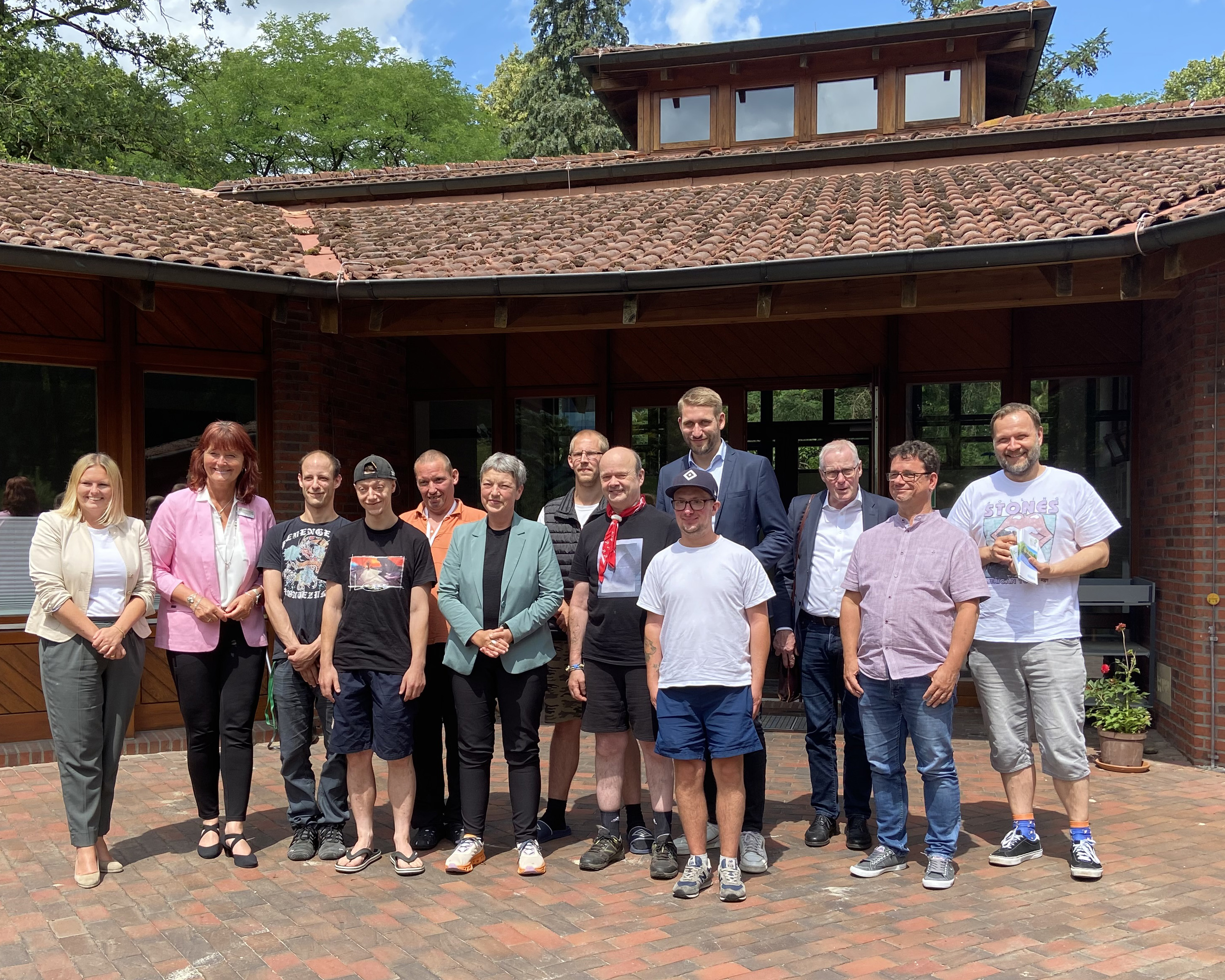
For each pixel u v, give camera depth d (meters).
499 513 4.32
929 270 5.89
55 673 4.02
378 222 9.11
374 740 4.23
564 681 4.68
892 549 4.14
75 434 6.70
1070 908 3.75
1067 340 7.75
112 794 4.24
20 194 7.12
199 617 4.27
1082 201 6.68
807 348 8.34
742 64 11.64
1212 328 5.95
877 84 11.45
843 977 3.20
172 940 3.52
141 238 6.49
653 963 3.32
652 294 6.62
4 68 18.47
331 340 7.70
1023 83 12.10
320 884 4.06
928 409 8.18
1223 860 4.29
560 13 28.80
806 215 7.71
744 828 4.32
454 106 29.83
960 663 3.97
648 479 8.69
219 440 4.34
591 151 27.55
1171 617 6.47
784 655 4.75
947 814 4.02
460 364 8.98
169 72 22.56
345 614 4.21
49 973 3.26
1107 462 7.74
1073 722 4.14
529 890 4.01
